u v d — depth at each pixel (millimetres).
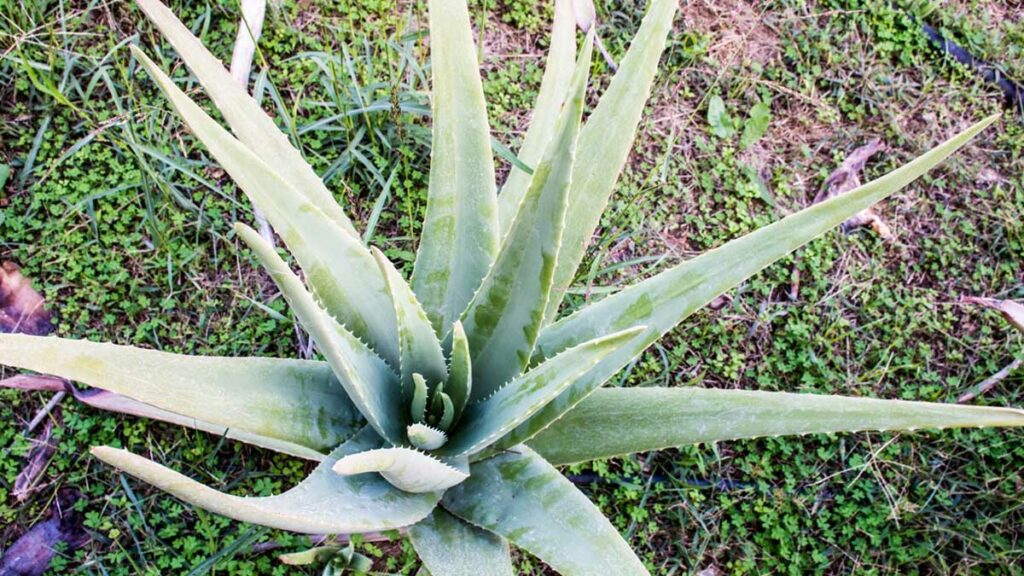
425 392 1844
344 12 3391
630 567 1755
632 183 3338
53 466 2658
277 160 2113
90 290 2857
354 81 3066
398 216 3148
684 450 2941
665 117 3469
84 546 2598
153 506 2662
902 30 3727
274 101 3209
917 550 2930
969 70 3695
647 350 3105
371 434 1948
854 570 2912
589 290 3004
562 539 1832
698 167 3426
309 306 1421
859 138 3562
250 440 2404
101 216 2943
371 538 2648
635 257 3246
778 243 1939
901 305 3316
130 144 2887
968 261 3436
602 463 2875
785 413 1966
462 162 2041
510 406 1780
